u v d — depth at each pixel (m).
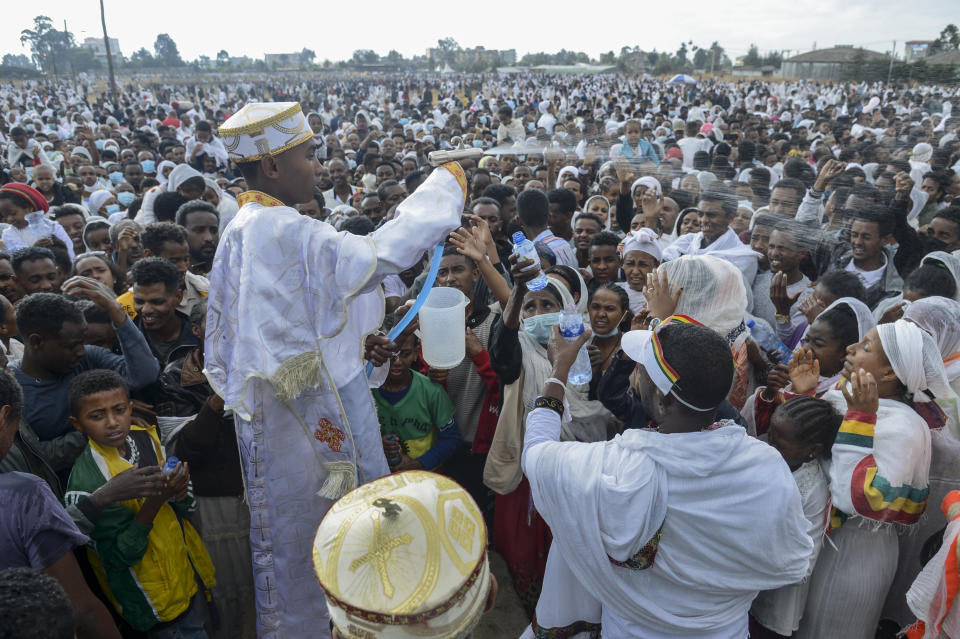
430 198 2.00
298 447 2.07
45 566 1.86
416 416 3.15
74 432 2.55
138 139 13.48
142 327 3.32
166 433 2.80
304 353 1.90
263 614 2.22
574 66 95.06
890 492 2.17
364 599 1.16
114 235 5.05
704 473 1.65
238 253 1.89
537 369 2.81
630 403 2.42
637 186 6.07
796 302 3.88
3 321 3.16
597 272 4.37
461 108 31.17
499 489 2.96
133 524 2.32
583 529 1.73
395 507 1.25
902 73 27.91
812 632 2.48
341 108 33.97
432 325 2.44
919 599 2.16
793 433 2.31
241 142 1.91
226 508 2.84
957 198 6.07
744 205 5.26
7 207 5.37
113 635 2.02
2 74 75.19
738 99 33.25
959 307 2.63
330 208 8.06
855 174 6.77
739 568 1.71
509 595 3.30
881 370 2.37
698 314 2.69
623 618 1.89
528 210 5.00
